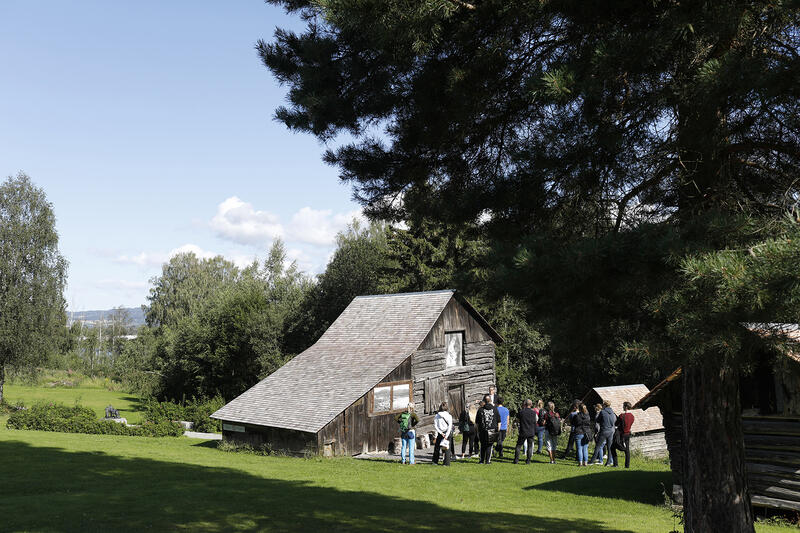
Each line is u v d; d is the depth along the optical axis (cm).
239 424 2658
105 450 2269
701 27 574
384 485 1617
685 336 500
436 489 1569
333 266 4906
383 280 4453
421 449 2589
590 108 611
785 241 478
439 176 896
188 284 9056
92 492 1428
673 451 1412
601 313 657
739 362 539
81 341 9312
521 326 3947
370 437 2531
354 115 829
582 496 1498
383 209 971
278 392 2766
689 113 631
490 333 3170
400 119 842
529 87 600
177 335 5275
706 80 564
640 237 578
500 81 754
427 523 1144
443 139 822
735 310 484
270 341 4581
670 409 1428
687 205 700
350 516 1195
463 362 3025
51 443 2389
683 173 683
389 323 3017
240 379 4803
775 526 1189
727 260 475
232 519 1140
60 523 1077
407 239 4391
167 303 9231
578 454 2034
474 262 759
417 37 659
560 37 723
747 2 577
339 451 2412
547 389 4050
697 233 560
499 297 695
